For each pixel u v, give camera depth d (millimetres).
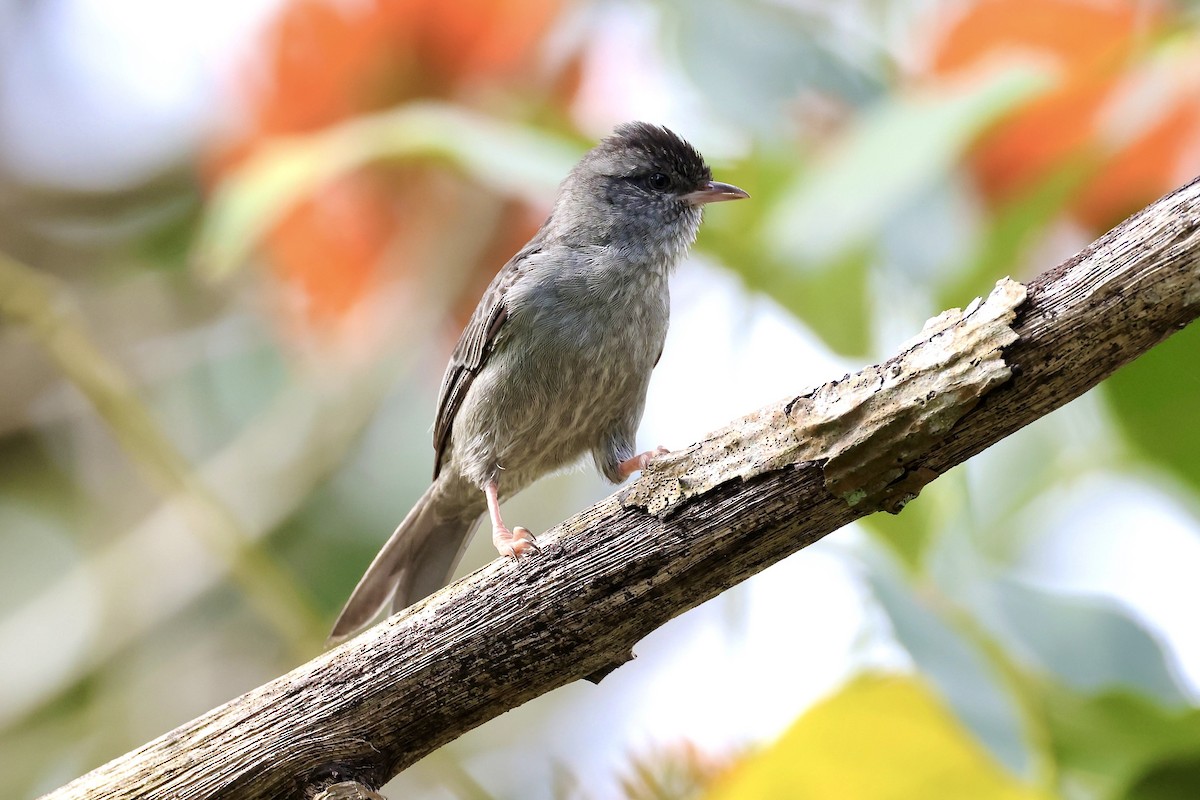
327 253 10523
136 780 7125
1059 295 6141
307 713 7176
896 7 9156
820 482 6621
